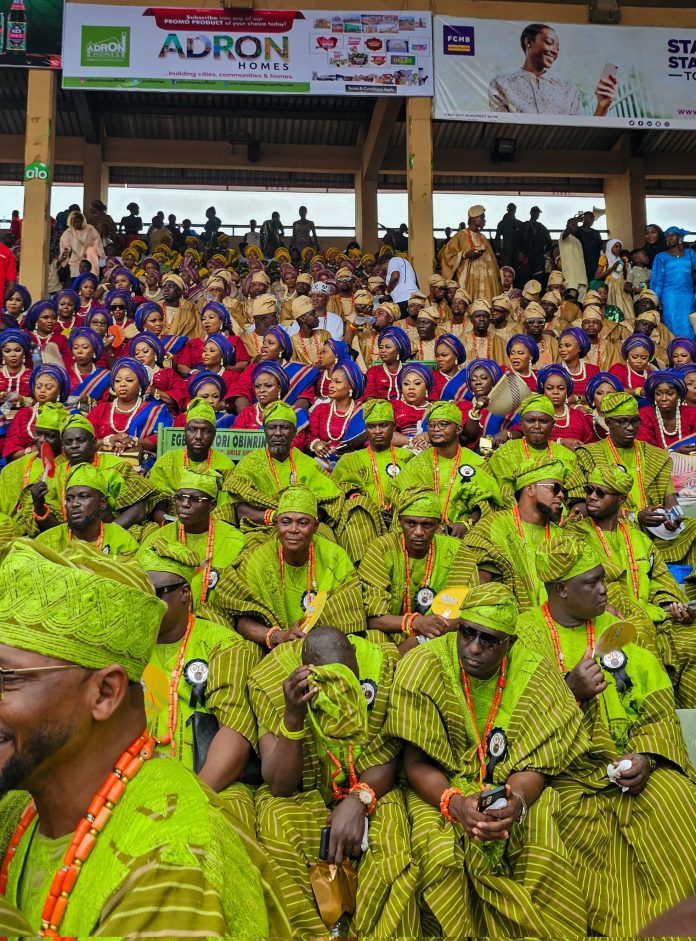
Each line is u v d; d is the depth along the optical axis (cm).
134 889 158
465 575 538
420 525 534
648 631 498
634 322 1332
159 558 397
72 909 166
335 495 695
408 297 1283
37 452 730
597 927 367
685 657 516
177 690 389
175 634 400
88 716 173
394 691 382
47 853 177
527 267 1881
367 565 537
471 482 675
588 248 1802
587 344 1045
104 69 1350
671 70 1465
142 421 864
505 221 1914
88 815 173
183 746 383
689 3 1511
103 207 1848
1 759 168
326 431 858
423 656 389
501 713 381
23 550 174
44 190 1327
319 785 385
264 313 1064
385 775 378
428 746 372
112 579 174
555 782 396
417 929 336
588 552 430
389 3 1405
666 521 641
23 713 167
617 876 378
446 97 1402
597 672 395
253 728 382
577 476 686
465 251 1531
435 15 1416
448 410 694
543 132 2006
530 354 991
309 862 350
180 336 1141
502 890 331
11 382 958
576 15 1452
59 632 168
